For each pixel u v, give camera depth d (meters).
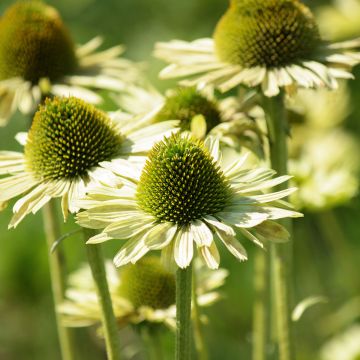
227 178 0.89
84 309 0.96
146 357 1.00
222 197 0.88
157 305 0.97
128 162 0.90
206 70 0.97
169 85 1.23
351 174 1.14
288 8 0.96
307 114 1.15
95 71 1.05
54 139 0.91
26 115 1.03
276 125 0.95
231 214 0.87
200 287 0.97
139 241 0.87
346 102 1.17
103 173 0.90
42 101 1.03
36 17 1.04
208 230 0.87
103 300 0.91
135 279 0.97
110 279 1.00
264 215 0.87
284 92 0.96
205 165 0.88
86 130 0.91
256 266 1.00
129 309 0.97
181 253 0.86
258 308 1.00
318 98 1.16
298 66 0.96
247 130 0.96
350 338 1.13
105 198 0.88
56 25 1.05
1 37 1.04
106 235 0.87
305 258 1.19
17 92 1.03
